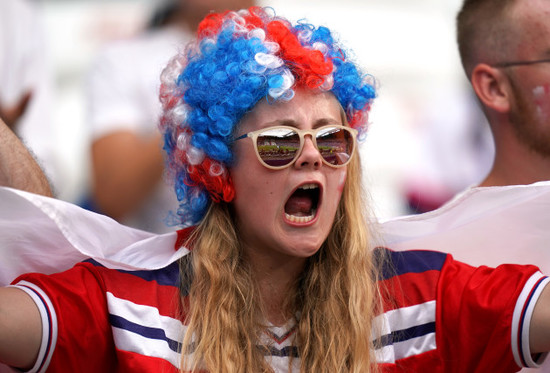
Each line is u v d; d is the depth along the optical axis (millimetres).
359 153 8289
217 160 7656
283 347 7848
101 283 7730
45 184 8289
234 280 7836
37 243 7992
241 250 7961
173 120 7875
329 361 7809
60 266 8234
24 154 8188
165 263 7941
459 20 10211
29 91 11078
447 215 8391
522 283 7754
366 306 7945
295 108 7496
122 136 11203
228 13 8156
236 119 7574
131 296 7727
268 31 7668
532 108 9438
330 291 8016
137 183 11125
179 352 7664
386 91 16875
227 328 7684
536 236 8625
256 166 7547
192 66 7797
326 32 7957
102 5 16094
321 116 7582
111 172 11172
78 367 7426
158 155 11156
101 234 7945
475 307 7785
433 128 16297
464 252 8836
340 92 7859
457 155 16031
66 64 15953
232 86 7531
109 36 16031
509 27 9469
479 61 9828
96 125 11414
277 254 7910
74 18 16078
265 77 7453
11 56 12164
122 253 8062
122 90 11414
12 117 10859
